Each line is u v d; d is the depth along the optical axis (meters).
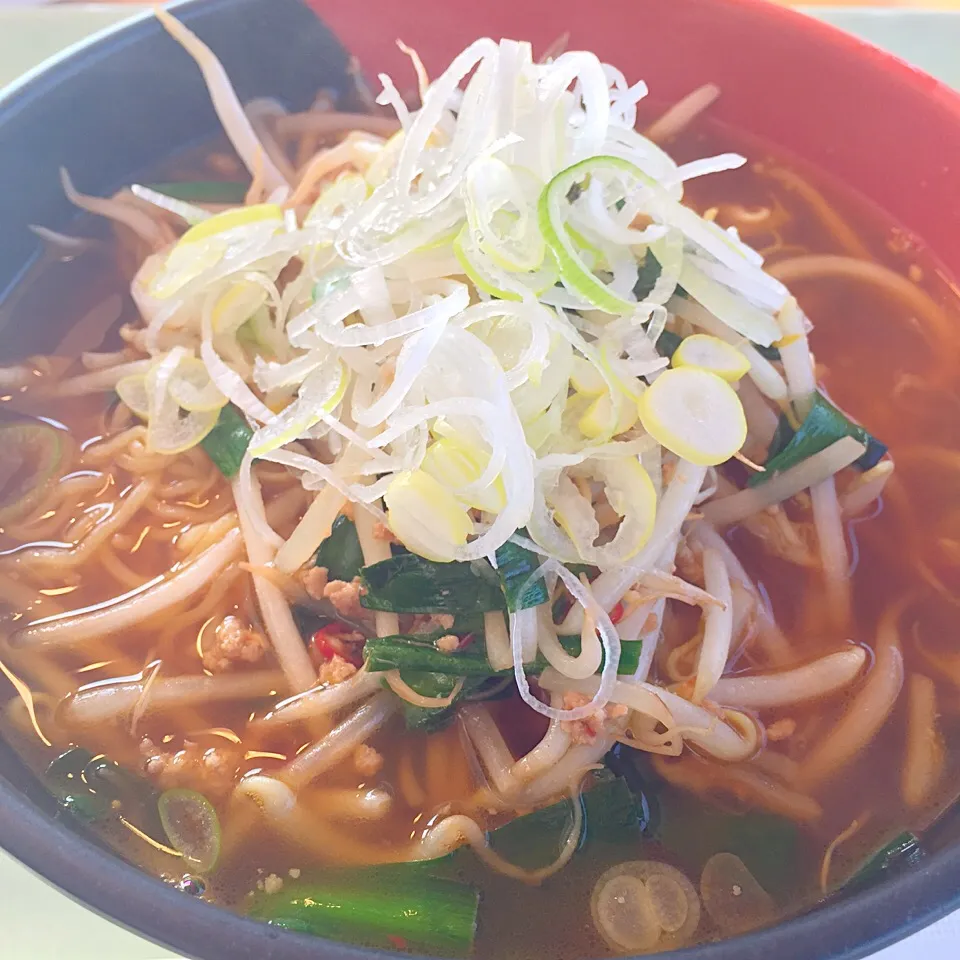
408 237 0.19
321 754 0.18
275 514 0.20
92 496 0.21
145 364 0.22
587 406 0.19
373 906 0.16
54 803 0.17
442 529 0.17
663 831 0.17
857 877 0.16
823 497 0.21
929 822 0.17
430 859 0.17
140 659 0.19
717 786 0.18
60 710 0.18
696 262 0.20
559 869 0.17
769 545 0.21
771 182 0.26
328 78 0.27
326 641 0.19
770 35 0.24
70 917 0.16
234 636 0.19
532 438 0.18
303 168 0.26
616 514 0.19
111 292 0.24
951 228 0.24
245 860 0.17
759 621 0.20
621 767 0.18
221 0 0.24
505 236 0.19
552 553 0.18
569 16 0.25
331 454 0.20
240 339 0.22
